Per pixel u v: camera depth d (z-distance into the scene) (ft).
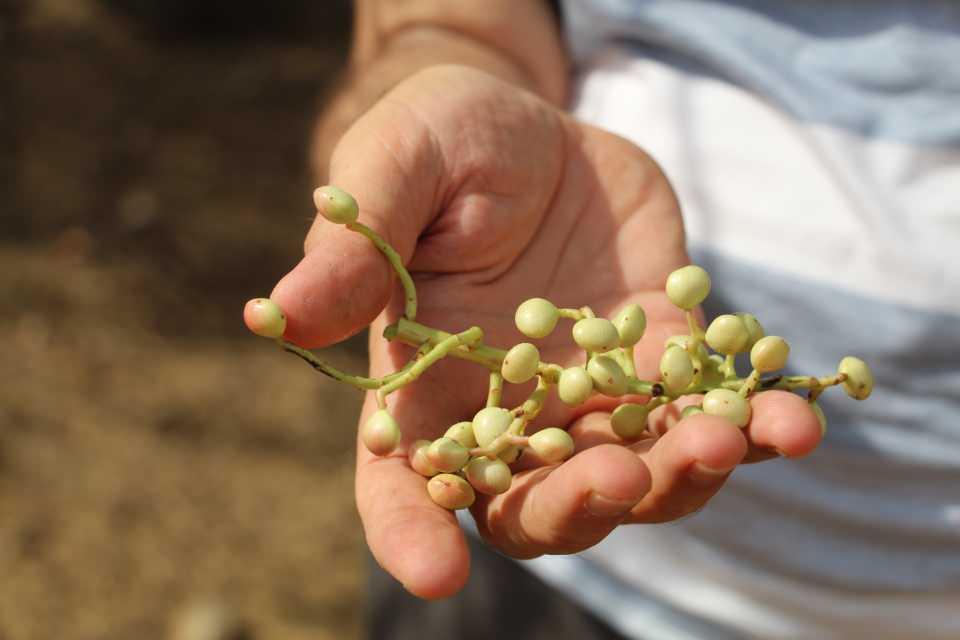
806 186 1.75
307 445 3.85
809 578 1.83
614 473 1.24
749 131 1.78
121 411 3.88
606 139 1.62
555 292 1.56
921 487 1.78
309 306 1.34
